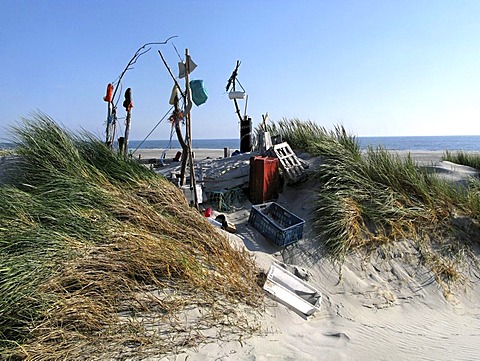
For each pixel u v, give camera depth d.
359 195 6.73
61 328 3.21
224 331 3.69
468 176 8.41
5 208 4.20
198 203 6.69
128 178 5.71
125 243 4.13
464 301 5.55
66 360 3.02
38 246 3.70
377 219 6.43
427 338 4.36
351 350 3.80
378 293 5.39
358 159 7.66
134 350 3.22
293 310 4.53
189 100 6.43
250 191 7.30
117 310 3.57
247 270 4.88
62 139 5.98
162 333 3.46
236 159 8.05
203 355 3.32
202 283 4.14
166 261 4.14
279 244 5.87
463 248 6.35
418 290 5.57
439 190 7.21
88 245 3.94
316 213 6.62
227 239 5.50
